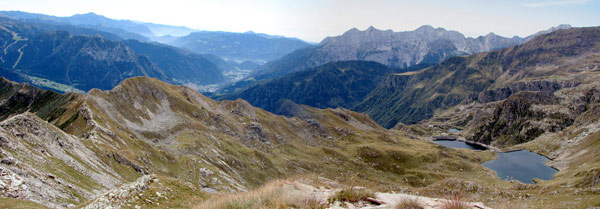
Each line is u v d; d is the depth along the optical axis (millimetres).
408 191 19266
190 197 36500
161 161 137500
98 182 71812
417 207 14805
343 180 21438
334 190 19109
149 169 122375
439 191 18078
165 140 191875
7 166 42938
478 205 15039
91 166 82562
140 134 187125
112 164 100438
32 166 54375
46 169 58094
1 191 33000
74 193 51875
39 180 45906
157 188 35562
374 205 16109
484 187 97625
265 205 18062
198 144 177875
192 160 151250
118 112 196250
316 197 17750
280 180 22531
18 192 35281
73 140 91062
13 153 56062
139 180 36844
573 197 72812
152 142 181750
